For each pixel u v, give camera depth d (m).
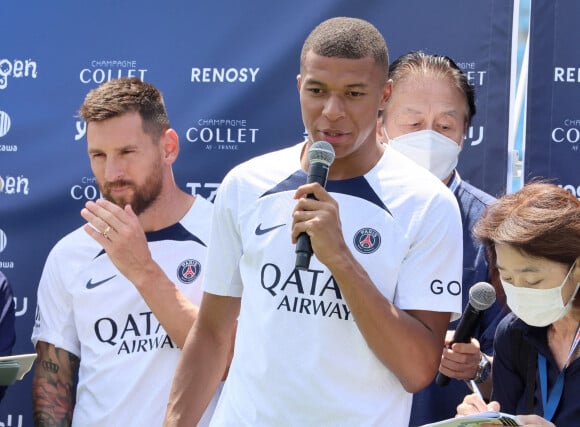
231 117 8.77
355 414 5.84
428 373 5.92
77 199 8.91
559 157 8.35
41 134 8.92
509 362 6.38
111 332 7.50
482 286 6.32
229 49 8.78
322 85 5.99
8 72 8.95
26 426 8.84
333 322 5.90
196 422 6.47
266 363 5.93
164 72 8.83
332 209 5.67
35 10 8.95
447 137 7.82
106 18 8.90
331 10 8.66
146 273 7.31
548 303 5.93
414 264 6.04
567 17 8.34
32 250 8.92
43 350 7.80
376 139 6.33
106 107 7.70
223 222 6.39
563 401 6.05
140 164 7.69
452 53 8.50
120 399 7.32
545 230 5.77
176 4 8.83
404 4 8.55
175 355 7.34
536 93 8.38
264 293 6.03
